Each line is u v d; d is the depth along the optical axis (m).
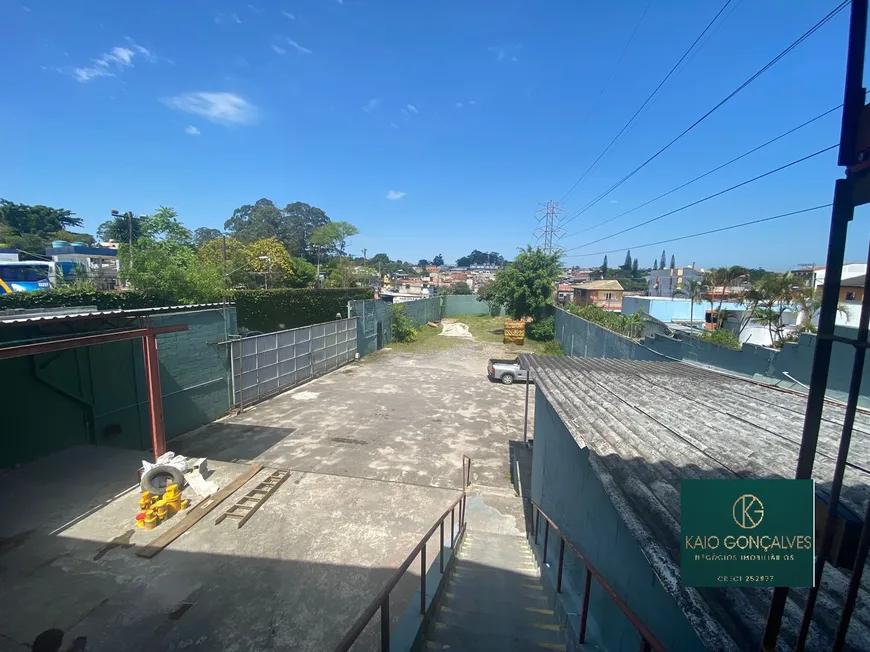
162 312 10.96
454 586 5.37
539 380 7.51
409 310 33.00
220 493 8.18
